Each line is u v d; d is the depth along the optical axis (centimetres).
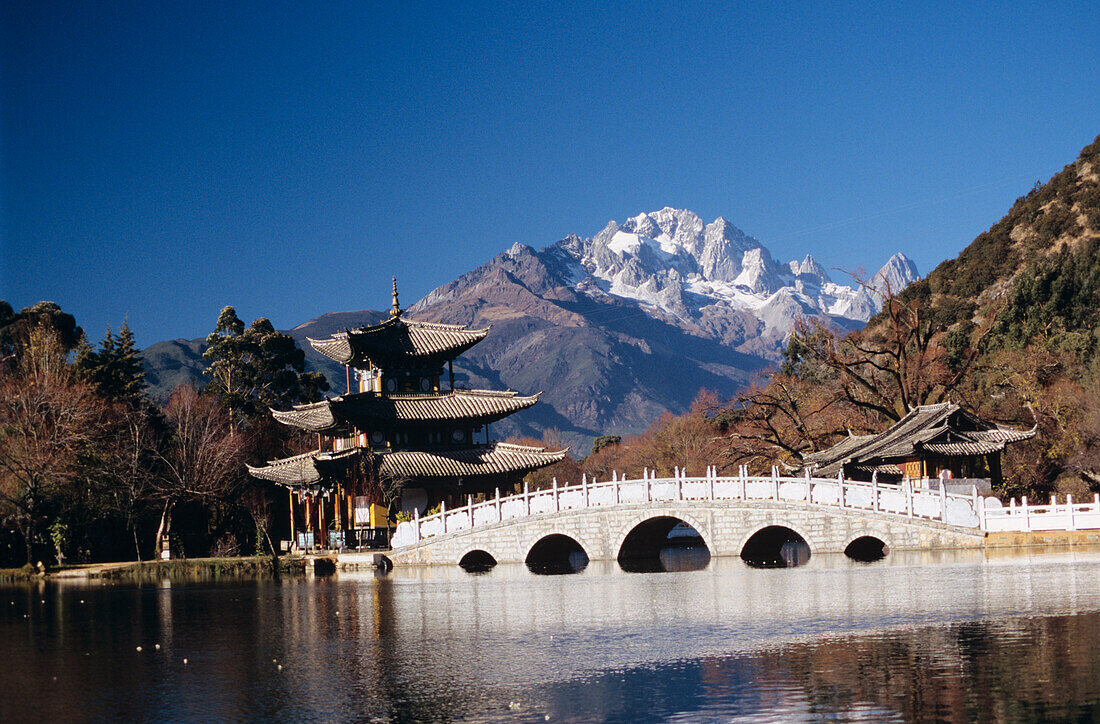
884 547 7975
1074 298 13062
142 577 8381
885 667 3559
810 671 3562
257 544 9894
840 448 9512
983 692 3197
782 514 7419
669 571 7356
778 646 4003
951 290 16025
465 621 5050
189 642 4666
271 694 3562
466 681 3653
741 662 3759
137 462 9750
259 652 4362
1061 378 10419
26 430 9031
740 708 3161
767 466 12088
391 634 4722
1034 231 15762
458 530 8462
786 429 12006
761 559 7925
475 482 9925
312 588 7050
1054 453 9300
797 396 13275
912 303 11669
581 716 3158
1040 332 12638
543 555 8625
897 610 4672
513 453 9919
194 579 8169
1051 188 16500
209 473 9981
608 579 6931
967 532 7075
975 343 12481
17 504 8544
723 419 15438
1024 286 13475
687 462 15275
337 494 9688
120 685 3759
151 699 3534
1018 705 3056
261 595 6625
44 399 9175
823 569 6625
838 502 7281
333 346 10956
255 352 13888
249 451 11431
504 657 4056
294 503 10744
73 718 3312
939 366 11538
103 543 9981
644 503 7800
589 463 18738
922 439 7956
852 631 4231
